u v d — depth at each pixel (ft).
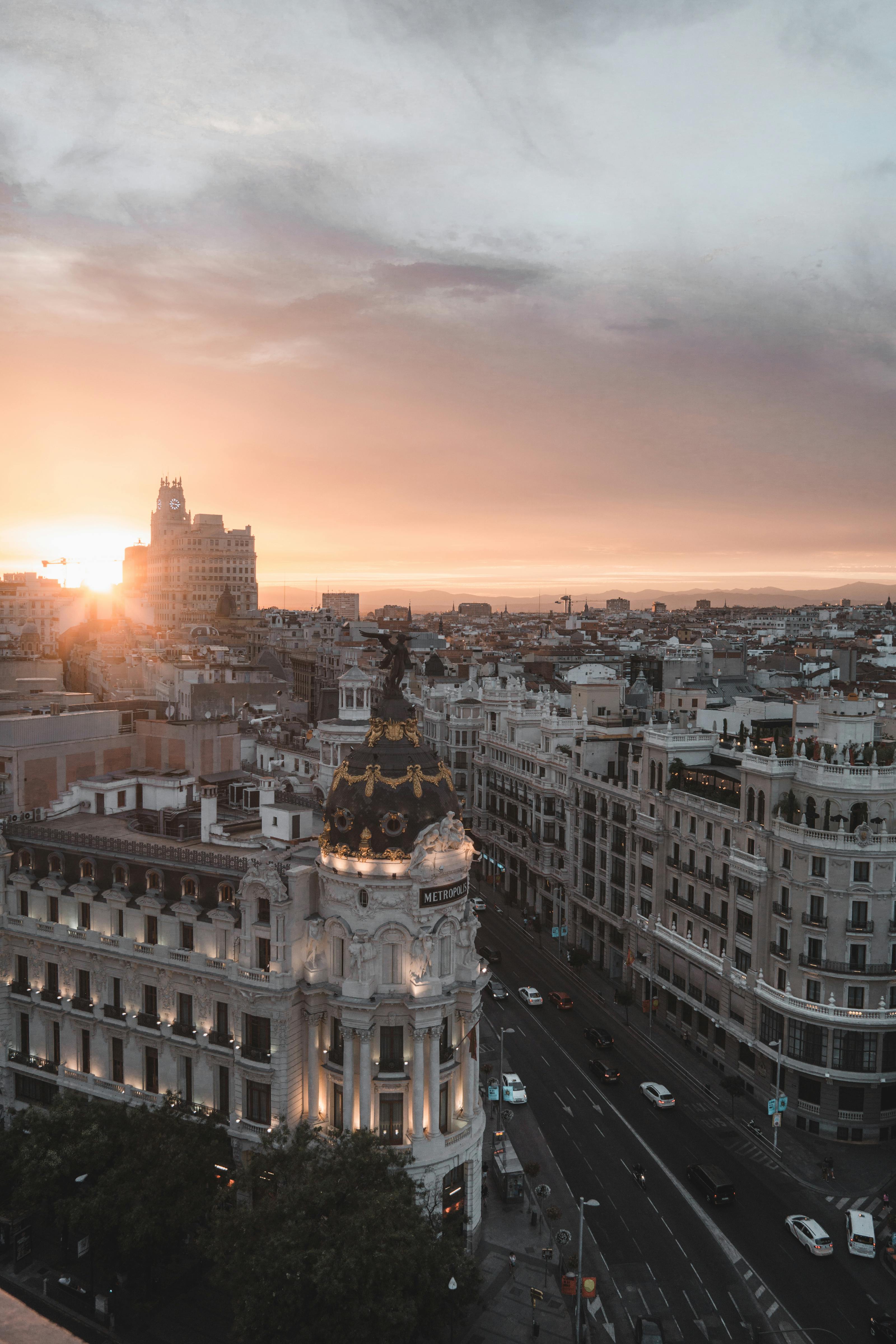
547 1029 359.46
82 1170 221.87
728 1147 284.41
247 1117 235.81
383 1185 202.69
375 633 247.09
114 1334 211.41
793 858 296.51
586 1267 230.89
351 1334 181.57
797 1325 213.25
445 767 243.40
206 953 242.99
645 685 605.31
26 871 271.28
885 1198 255.09
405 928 229.66
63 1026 263.90
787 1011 293.43
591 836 425.28
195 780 316.40
